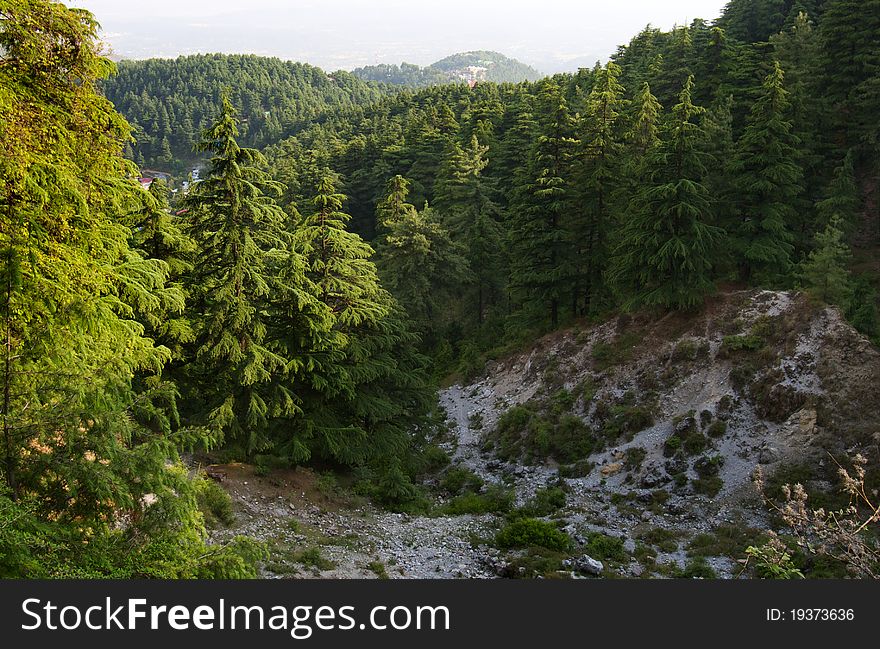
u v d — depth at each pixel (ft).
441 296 133.39
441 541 55.98
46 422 21.03
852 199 98.94
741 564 51.72
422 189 182.09
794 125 107.96
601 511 67.31
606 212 99.35
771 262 88.69
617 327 97.19
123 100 623.36
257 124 619.67
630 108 135.23
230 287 49.70
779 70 86.43
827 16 125.39
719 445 72.43
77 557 20.58
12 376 21.61
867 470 62.18
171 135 581.12
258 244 57.36
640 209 86.22
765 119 87.40
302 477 63.77
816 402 70.23
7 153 22.38
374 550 51.83
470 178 146.82
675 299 84.84
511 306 138.51
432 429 100.94
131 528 22.76
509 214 112.68
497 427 93.50
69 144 26.81
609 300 105.19
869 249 102.63
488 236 135.85
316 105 654.94
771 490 63.93
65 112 26.53
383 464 76.13
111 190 30.40
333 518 57.52
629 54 223.30
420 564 49.70
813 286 83.46
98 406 22.00
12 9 24.11
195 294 53.42
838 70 119.96
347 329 64.85
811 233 103.19
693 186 78.38
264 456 62.44
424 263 126.11
